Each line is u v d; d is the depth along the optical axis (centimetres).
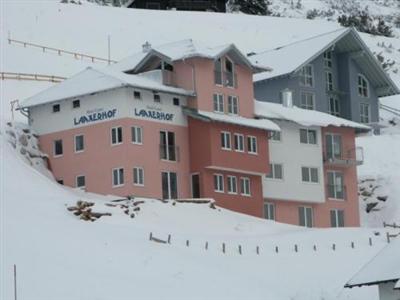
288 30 14938
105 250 5725
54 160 8119
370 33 16475
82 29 12875
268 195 8662
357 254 6588
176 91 8100
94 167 7912
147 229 6600
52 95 8156
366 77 11631
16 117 9031
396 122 12188
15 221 6034
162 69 8369
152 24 13762
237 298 5259
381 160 10319
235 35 14175
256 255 6412
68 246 5688
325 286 5888
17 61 10994
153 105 7994
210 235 6812
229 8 16788
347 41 11338
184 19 14288
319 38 11238
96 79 8038
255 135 8506
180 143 8156
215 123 8131
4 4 13038
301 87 10819
